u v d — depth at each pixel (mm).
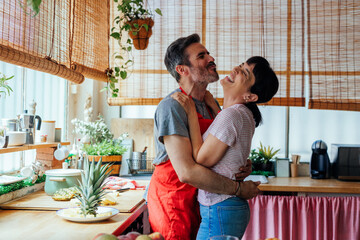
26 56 2176
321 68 3945
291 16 3961
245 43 3992
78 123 3916
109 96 4141
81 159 3174
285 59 3971
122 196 2742
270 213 3348
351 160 3680
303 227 3338
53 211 2340
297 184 3486
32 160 3303
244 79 1864
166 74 4070
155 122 1976
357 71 3914
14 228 1978
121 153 3646
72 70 2783
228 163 1803
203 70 2084
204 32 4008
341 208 3354
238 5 3988
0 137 2285
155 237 1296
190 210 2023
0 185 2510
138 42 3256
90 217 2064
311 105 3926
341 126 4145
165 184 2027
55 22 2721
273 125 4207
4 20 2115
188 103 1877
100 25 3584
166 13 4023
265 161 3922
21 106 3137
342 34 3922
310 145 4172
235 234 1814
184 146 1812
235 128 1757
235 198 1816
